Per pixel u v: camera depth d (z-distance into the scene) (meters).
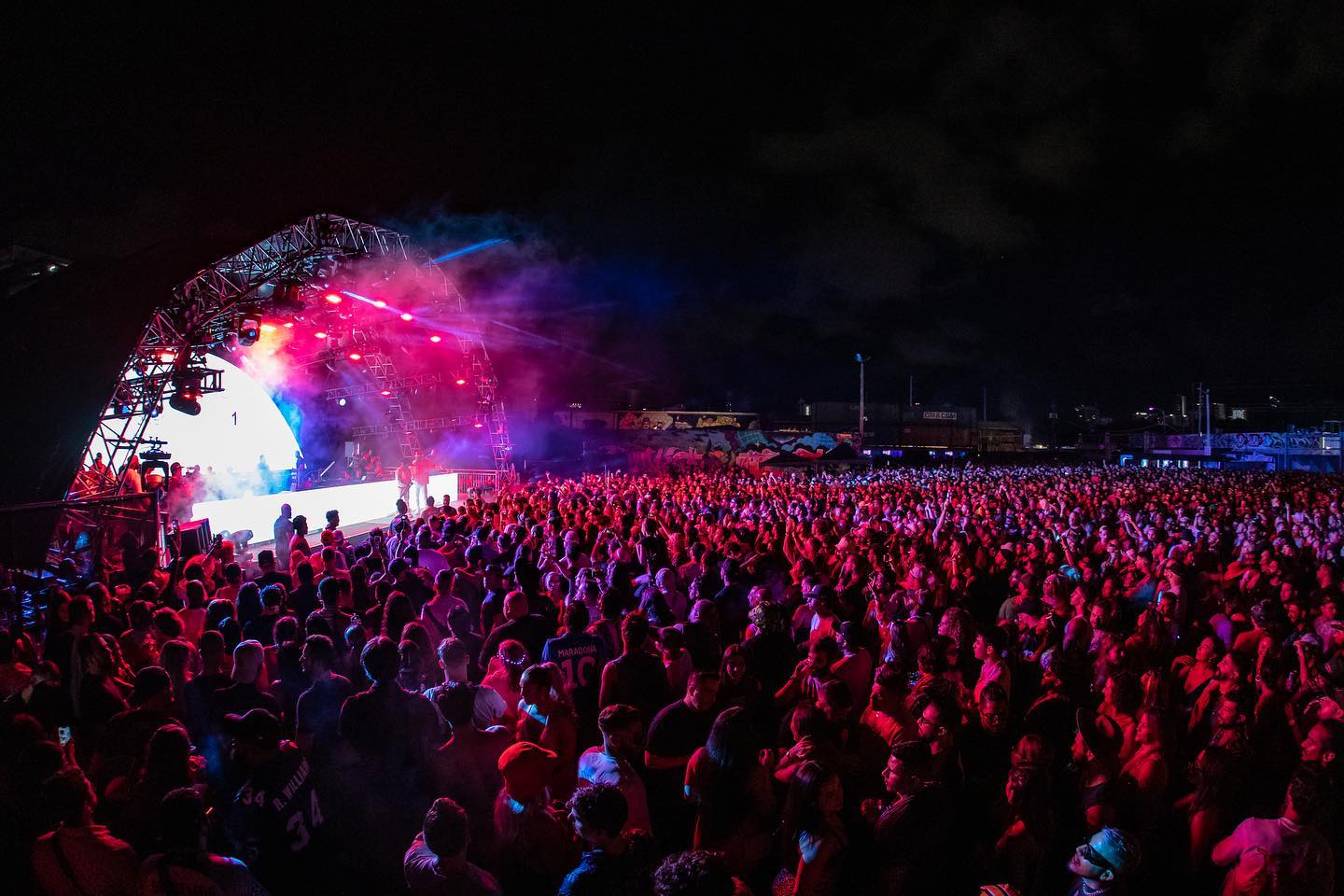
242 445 28.23
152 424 24.95
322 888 3.54
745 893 2.41
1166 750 4.80
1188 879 4.64
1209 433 70.19
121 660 5.41
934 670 5.41
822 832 3.46
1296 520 14.78
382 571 9.56
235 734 3.47
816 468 46.53
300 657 5.29
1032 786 4.07
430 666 5.65
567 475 41.50
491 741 4.04
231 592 8.05
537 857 3.43
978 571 11.01
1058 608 7.76
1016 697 6.75
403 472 26.14
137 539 14.12
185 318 17.17
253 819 3.42
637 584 8.12
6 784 3.31
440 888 2.90
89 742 4.67
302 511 21.53
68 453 13.65
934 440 79.25
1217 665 6.12
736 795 3.84
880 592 8.12
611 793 2.73
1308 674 5.73
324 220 18.69
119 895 2.93
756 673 6.30
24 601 10.02
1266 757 5.49
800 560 9.20
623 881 2.65
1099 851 3.17
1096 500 19.28
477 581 8.09
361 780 3.81
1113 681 4.92
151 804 3.39
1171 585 8.86
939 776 4.62
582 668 5.70
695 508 15.96
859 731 5.07
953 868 4.41
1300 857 3.39
